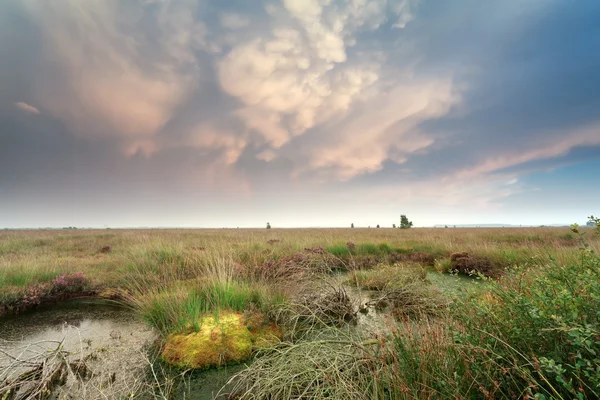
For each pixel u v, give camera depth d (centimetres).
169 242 1208
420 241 1457
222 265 709
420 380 221
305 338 399
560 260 537
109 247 1221
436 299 509
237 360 355
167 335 417
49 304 594
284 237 1656
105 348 388
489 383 198
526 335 214
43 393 277
